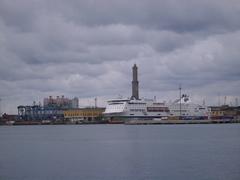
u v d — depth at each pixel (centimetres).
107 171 8162
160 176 7500
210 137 18200
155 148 13000
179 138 17862
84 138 19125
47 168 8731
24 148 13975
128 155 10994
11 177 7712
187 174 7638
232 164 8775
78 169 8500
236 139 16700
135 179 7262
